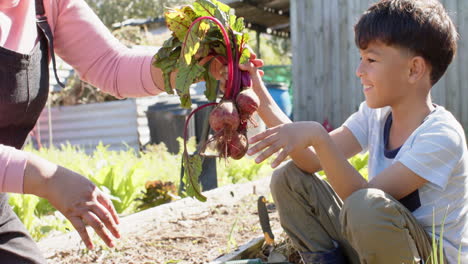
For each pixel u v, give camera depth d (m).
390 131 2.09
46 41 1.80
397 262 1.68
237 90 1.70
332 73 7.50
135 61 1.99
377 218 1.65
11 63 1.59
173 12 1.69
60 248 2.69
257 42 12.36
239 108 1.65
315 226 2.04
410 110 1.95
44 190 1.38
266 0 9.55
